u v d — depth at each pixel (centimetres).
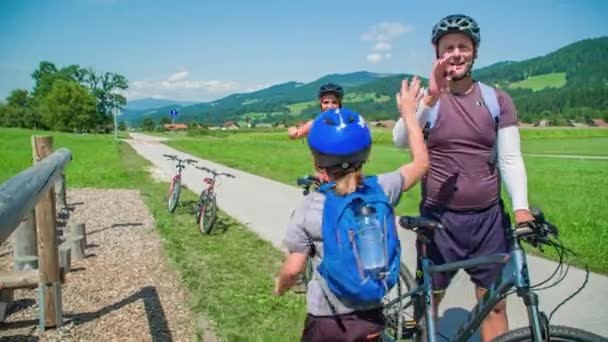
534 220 253
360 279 212
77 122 10775
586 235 745
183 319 484
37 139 541
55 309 462
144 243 784
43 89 12644
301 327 459
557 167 2255
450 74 310
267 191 1326
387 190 240
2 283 459
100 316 493
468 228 326
